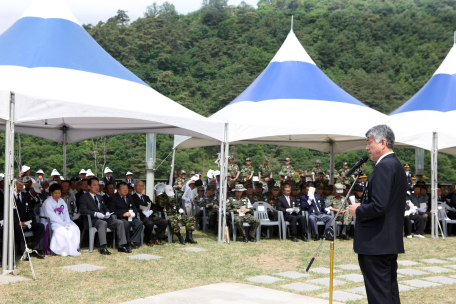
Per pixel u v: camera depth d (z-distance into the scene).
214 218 10.54
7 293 5.23
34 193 8.70
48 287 5.53
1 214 7.04
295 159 64.62
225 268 6.82
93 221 8.06
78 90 7.86
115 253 7.93
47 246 7.65
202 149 64.75
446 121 12.08
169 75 81.19
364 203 3.69
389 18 106.25
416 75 87.56
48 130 11.95
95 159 55.56
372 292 3.59
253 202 10.65
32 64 8.07
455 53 13.69
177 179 15.65
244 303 4.81
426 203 11.48
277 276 6.32
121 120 10.37
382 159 3.65
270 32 102.50
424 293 5.49
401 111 13.40
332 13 107.75
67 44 8.88
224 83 82.81
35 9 9.36
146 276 6.19
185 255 7.84
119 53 86.38
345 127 9.82
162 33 93.38
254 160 63.28
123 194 8.60
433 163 10.55
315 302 4.88
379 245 3.56
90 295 5.18
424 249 9.08
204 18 110.38
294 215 10.04
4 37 8.85
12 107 6.39
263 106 10.48
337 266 7.13
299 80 11.23
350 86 79.19
